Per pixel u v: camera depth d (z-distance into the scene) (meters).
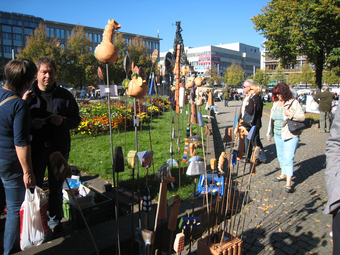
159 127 10.65
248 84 5.85
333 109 11.44
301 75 50.81
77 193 3.57
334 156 1.89
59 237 2.70
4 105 2.15
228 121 14.30
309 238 3.10
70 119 2.78
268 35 13.70
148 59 40.22
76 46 37.00
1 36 62.78
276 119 4.91
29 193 2.14
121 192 3.76
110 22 2.41
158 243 2.74
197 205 3.30
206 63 103.00
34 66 2.32
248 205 4.01
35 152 2.60
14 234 2.31
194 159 2.59
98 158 5.89
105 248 2.36
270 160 6.59
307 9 11.48
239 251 2.52
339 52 11.84
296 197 4.35
